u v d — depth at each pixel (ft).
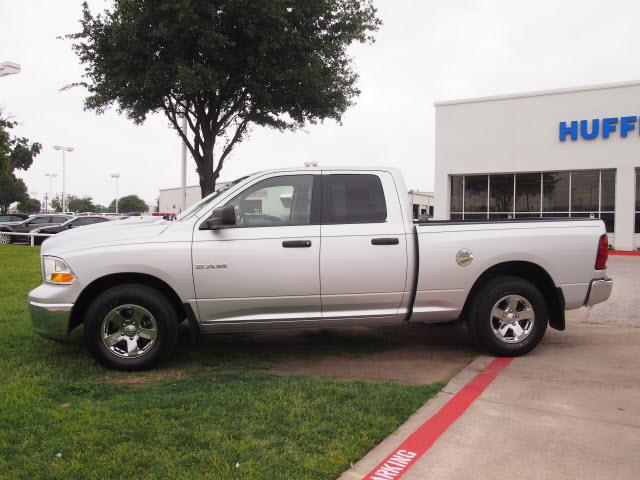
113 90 49.14
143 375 16.49
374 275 17.54
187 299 16.92
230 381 15.69
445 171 76.59
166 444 11.39
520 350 18.67
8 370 16.61
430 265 17.84
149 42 47.42
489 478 10.34
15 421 12.55
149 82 46.88
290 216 17.69
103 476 10.10
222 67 49.57
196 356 18.71
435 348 20.30
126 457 10.81
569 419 13.17
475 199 76.13
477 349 20.15
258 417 12.84
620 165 65.51
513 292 18.57
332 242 17.34
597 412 13.64
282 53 49.49
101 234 17.47
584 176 68.80
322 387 14.96
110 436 11.75
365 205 17.98
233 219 16.53
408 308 18.11
